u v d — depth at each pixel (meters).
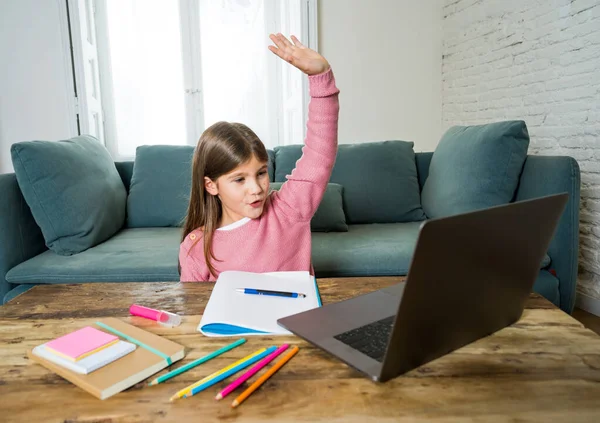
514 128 1.80
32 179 1.81
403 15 3.19
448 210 1.96
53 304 0.90
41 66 2.97
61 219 1.85
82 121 2.97
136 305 0.84
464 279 0.57
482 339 0.70
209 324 0.74
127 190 2.57
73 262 1.77
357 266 1.75
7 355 0.69
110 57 3.10
